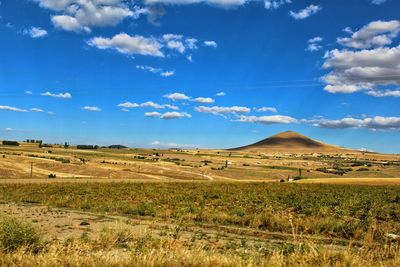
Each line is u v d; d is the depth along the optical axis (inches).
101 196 1904.5
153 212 1198.9
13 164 5201.8
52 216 1081.4
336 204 1534.2
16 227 486.0
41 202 1625.2
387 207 1378.0
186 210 1220.5
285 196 1871.3
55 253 422.6
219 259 400.5
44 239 597.0
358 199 1699.1
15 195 1951.3
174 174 5777.6
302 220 932.6
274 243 677.9
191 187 2603.3
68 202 1545.3
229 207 1401.3
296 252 428.1
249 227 908.0
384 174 7342.5
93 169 5290.4
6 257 402.9
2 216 521.7
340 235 787.4
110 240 585.6
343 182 3831.2
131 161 7573.8
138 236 614.9
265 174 6756.9
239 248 569.9
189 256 408.8
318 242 652.1
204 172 6432.1
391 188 2763.3
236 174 6441.9
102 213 1188.5
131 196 1887.3
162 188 2480.3
